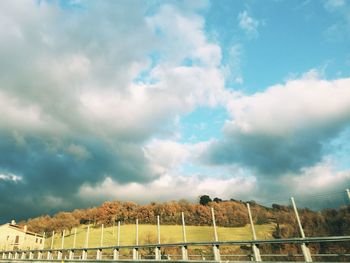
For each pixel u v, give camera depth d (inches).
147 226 1471.5
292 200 470.0
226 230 1125.7
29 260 1012.5
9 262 1132.5
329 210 725.9
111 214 1754.4
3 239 2281.0
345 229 693.9
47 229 2383.1
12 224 2512.3
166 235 1228.5
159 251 611.8
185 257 546.9
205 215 1282.0
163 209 1469.0
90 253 1401.3
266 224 994.7
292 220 845.8
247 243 451.8
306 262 382.6
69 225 2164.1
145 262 616.1
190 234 1178.6
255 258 439.2
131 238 1343.5
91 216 1991.9
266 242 427.5
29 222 2637.8
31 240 2304.4
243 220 1114.7
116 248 712.4
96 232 1754.4
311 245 743.7
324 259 690.8
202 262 503.2
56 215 2372.0
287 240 403.2
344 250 678.5
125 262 666.2
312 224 769.6
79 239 1717.5
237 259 799.1
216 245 497.0
